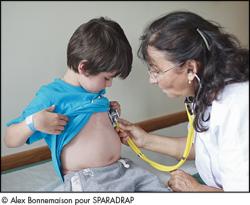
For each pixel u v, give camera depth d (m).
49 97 0.89
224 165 0.79
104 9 1.62
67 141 0.91
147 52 0.81
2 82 1.34
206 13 2.18
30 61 1.41
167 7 1.91
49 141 0.93
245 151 0.76
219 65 0.78
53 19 1.45
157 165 1.09
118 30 0.92
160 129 1.72
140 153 1.11
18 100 1.40
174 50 0.76
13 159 1.28
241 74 0.79
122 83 1.69
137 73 1.73
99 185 0.91
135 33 1.75
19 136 0.85
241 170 0.76
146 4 1.79
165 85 0.84
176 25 0.77
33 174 1.20
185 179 0.99
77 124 0.91
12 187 1.10
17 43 1.36
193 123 0.90
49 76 1.48
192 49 0.76
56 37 1.47
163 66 0.80
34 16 1.39
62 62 1.51
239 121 0.76
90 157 0.94
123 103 1.73
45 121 0.83
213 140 0.85
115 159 1.00
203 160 0.94
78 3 1.52
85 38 0.86
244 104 0.77
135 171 0.99
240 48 0.80
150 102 1.87
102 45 0.86
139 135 1.14
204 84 0.80
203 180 1.03
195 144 0.98
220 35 0.78
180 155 1.14
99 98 0.95
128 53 0.91
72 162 0.93
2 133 1.38
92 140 0.95
